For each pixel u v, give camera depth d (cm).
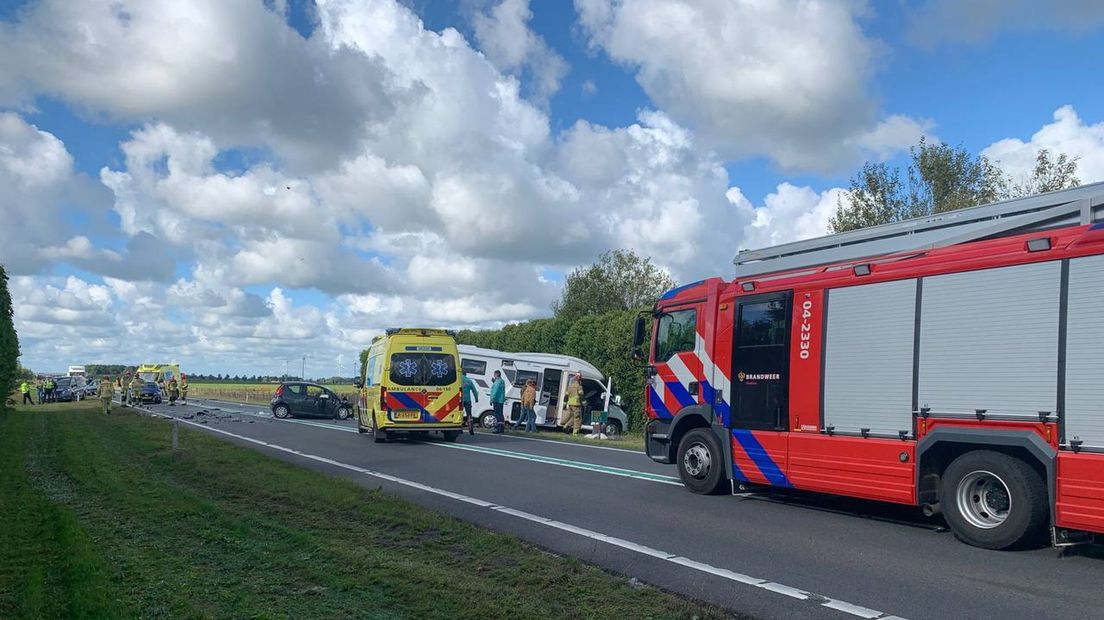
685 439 1184
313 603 601
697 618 580
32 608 580
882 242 991
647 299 4812
